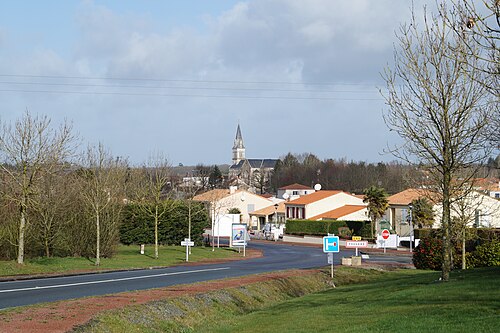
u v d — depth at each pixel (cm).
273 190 16700
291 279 2773
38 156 3319
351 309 1828
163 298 1855
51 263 3428
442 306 1633
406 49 2142
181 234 5859
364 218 8062
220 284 2395
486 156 2138
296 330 1509
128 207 5716
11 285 2483
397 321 1455
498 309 1500
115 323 1465
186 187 7312
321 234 7494
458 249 3472
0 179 3538
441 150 2098
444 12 1828
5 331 1269
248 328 1647
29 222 3616
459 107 2055
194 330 1666
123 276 3006
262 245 7194
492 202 4425
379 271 3447
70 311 1529
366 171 13438
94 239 4109
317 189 10162
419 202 3694
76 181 4188
